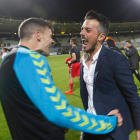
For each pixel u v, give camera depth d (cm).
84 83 150
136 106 122
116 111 101
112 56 123
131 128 133
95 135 136
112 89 129
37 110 78
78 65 455
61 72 891
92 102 144
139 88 486
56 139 82
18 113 81
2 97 86
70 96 450
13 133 88
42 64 79
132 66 499
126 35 4322
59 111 70
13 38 3478
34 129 80
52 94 72
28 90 73
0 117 326
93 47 130
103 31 128
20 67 77
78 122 75
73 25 3841
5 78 81
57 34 4053
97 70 129
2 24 3125
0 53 2714
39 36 94
